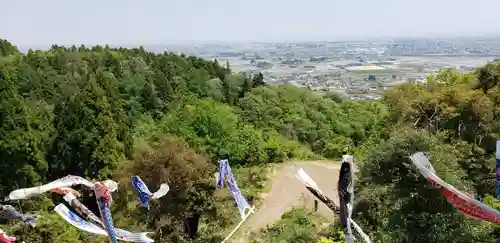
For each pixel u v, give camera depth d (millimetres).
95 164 36219
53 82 49000
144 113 49875
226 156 41344
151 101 50781
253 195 33031
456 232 17266
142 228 25938
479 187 24125
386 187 19922
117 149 37312
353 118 54656
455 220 17438
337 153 47375
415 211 18000
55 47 65938
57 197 29266
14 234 22641
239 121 49188
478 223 17781
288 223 25859
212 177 28109
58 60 55625
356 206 21609
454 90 30141
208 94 55625
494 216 9602
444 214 17422
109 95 42188
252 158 41750
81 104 37688
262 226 28094
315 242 23156
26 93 45281
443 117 28984
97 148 36344
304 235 23672
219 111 44938
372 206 21109
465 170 24031
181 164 26625
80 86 47406
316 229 25219
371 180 21109
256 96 56406
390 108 37312
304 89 62906
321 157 46344
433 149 19562
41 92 46094
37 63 54562
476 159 25125
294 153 45188
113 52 61625
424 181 17469
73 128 37406
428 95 30828
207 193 27609
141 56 61031
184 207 26719
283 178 37281
